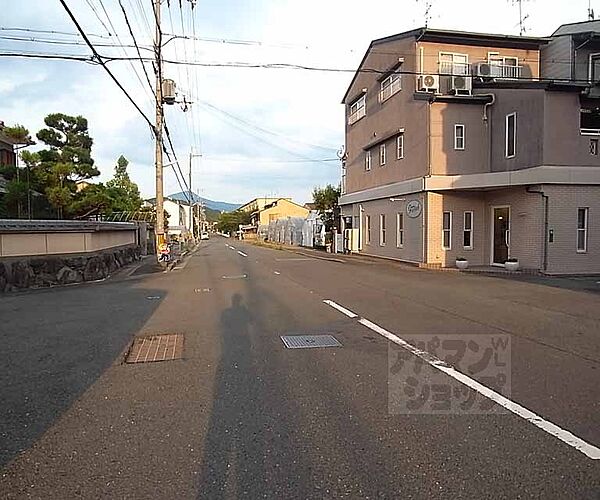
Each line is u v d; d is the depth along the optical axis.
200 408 4.69
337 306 10.45
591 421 4.24
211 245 56.53
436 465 3.51
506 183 18.05
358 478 3.35
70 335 8.06
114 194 32.41
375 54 25.53
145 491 3.24
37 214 23.70
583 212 17.62
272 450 3.79
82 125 25.98
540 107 17.52
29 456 3.77
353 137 29.78
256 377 5.61
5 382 5.62
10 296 13.04
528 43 22.83
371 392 5.05
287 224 55.50
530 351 6.57
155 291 13.68
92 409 4.72
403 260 22.64
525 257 18.12
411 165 21.86
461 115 20.42
